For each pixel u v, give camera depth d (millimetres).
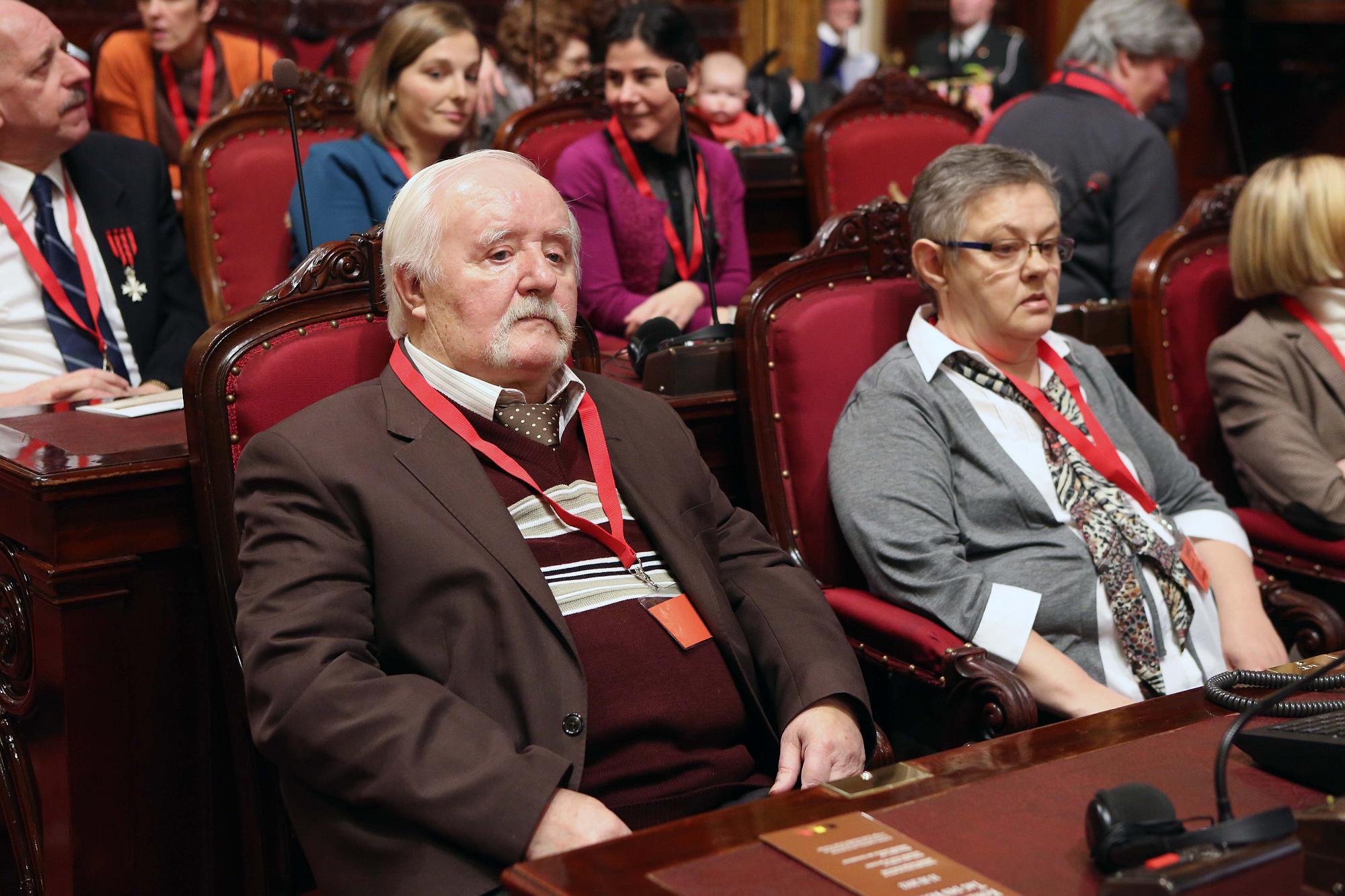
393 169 2906
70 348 2490
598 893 1021
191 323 2701
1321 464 2424
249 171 3084
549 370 1684
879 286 2277
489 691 1526
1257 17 6906
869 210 2289
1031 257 2051
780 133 4652
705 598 1685
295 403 1740
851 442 2088
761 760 1707
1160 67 3256
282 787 1522
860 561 2043
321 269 1795
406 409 1647
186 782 1770
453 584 1537
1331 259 2451
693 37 3039
